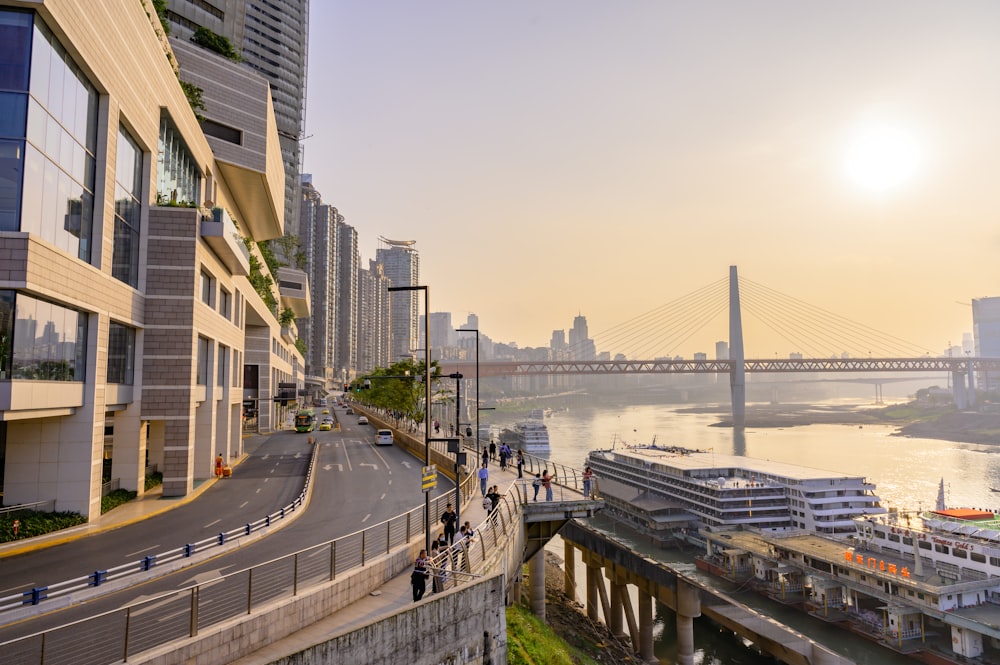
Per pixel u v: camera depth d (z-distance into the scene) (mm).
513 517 31000
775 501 92688
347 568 19594
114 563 21312
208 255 39688
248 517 29547
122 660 12852
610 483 109125
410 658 16422
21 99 22188
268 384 83750
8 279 21297
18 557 22125
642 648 49812
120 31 28984
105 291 28188
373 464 51562
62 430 26625
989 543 61281
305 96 158875
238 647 14688
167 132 38531
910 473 140250
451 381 164125
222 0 88250
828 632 60000
